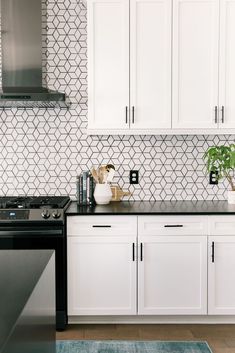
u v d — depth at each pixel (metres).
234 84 3.53
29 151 3.89
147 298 3.32
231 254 3.31
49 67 3.84
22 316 1.16
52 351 1.84
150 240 3.29
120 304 3.32
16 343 1.10
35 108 3.87
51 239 3.19
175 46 3.50
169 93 3.53
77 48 3.83
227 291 3.33
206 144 3.89
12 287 1.36
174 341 3.08
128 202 3.84
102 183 3.73
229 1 3.49
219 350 2.93
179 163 3.89
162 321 3.42
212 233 3.29
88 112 3.55
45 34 3.67
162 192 3.91
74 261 3.29
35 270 1.57
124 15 3.49
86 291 3.31
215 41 3.51
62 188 3.92
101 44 3.51
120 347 2.98
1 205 3.33
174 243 3.30
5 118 3.87
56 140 3.89
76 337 3.16
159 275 3.31
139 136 3.89
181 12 3.49
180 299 3.32
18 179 3.91
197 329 3.31
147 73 3.53
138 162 3.90
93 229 3.28
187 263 3.31
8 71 3.50
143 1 3.49
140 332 3.25
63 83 3.85
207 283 3.32
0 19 3.51
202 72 3.52
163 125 3.54
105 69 3.52
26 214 3.19
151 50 3.51
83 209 3.41
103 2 3.49
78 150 3.90
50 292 1.79
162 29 3.50
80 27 3.82
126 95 3.53
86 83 3.85
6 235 3.16
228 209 3.38
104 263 3.30
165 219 3.29
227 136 3.89
